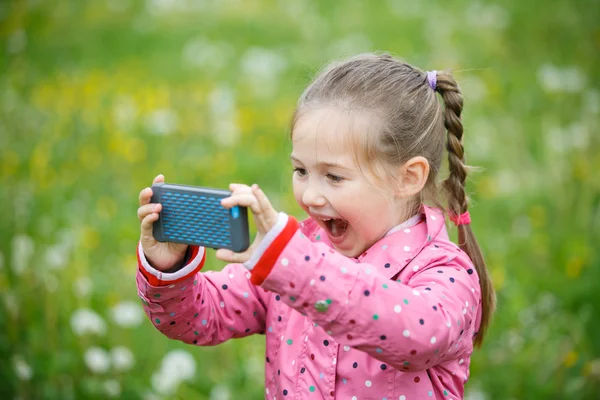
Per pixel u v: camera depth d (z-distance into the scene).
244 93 5.96
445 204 2.03
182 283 1.76
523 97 5.80
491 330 3.21
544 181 4.62
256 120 5.48
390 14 7.91
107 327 3.14
